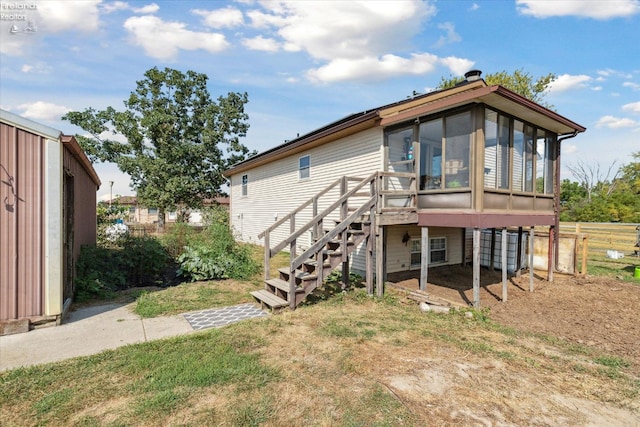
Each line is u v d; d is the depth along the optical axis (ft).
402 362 12.14
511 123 22.80
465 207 20.52
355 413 9.00
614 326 17.15
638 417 9.25
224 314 17.52
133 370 10.98
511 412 9.26
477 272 19.34
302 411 9.04
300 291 18.80
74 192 19.75
